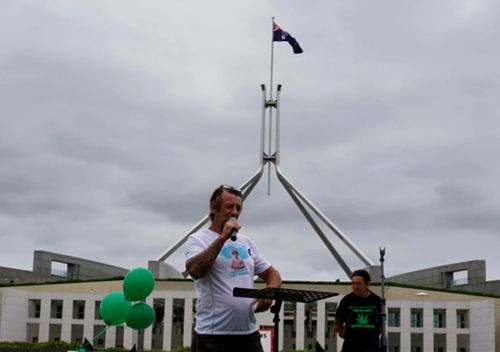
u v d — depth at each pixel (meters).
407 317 64.19
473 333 64.44
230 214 7.26
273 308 7.24
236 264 7.21
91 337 66.06
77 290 68.75
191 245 7.25
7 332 66.50
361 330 12.58
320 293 6.95
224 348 7.07
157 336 67.81
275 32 69.88
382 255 17.39
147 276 19.23
